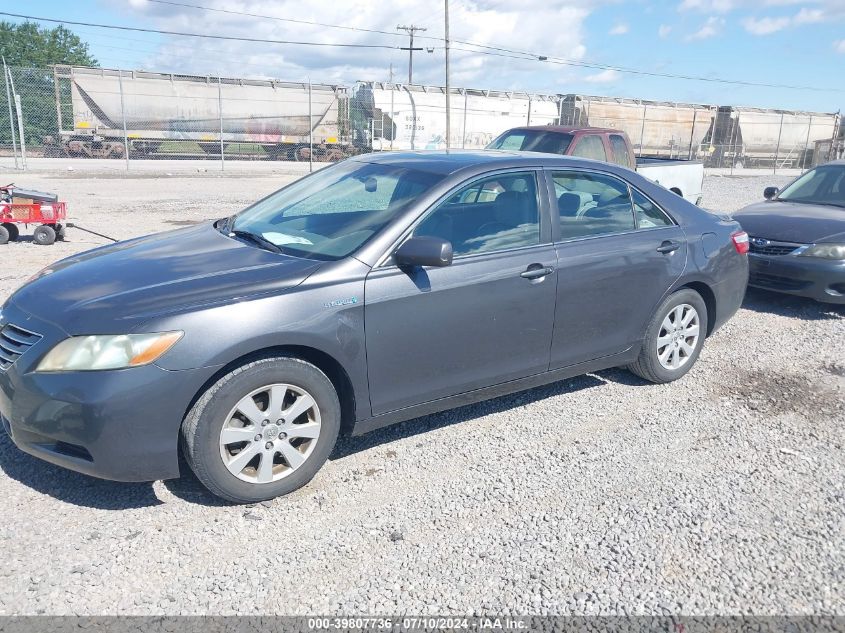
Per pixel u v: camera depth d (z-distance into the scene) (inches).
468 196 158.9
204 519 130.2
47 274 150.9
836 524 135.4
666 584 116.2
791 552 125.9
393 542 125.3
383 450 159.8
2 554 117.4
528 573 117.9
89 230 434.0
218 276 136.9
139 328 121.6
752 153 1635.1
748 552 125.5
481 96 1371.8
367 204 158.7
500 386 166.9
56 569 114.3
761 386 205.9
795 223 294.0
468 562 120.3
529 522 132.8
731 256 207.5
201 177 885.2
